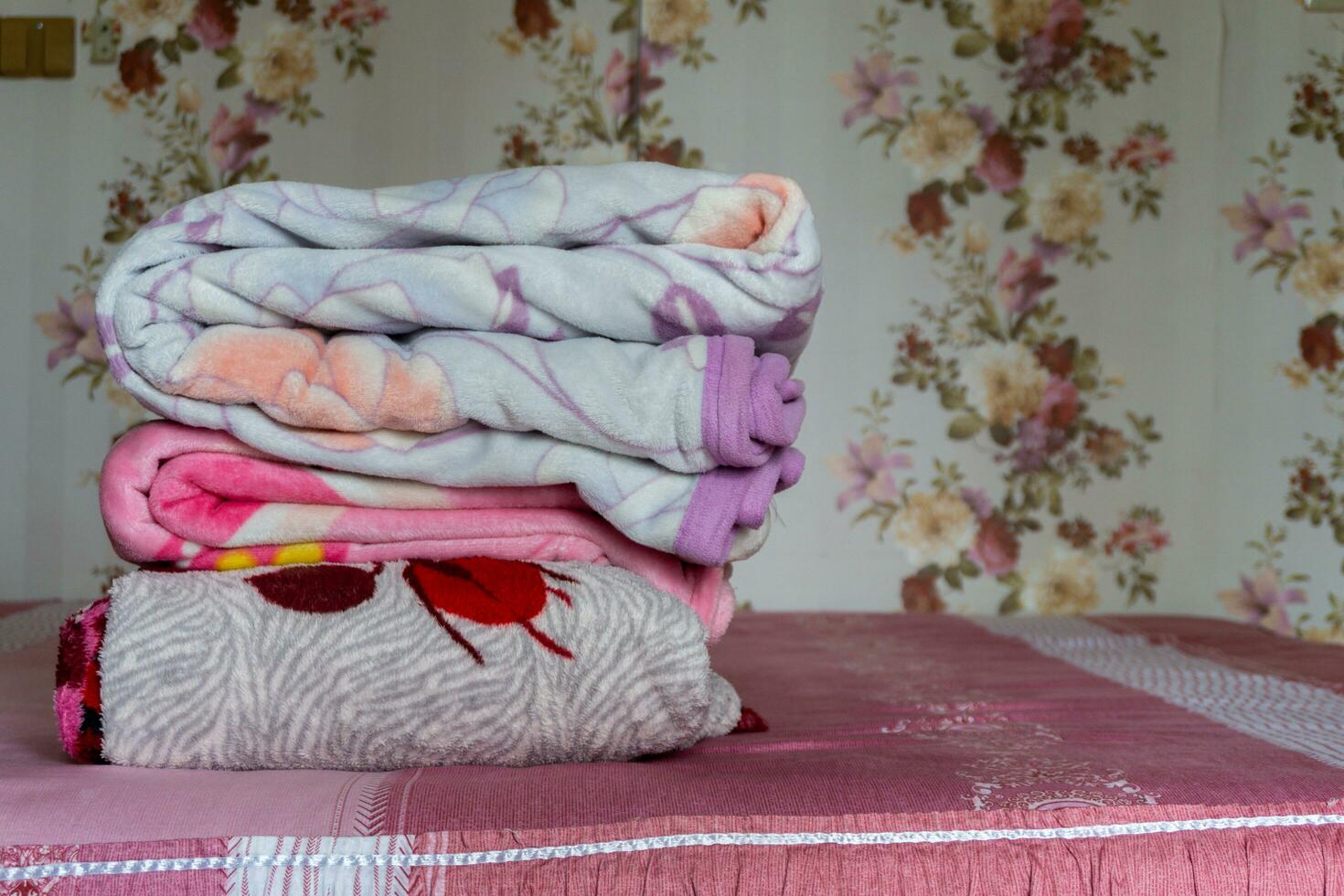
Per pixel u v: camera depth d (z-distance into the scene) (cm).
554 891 52
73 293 191
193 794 55
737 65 196
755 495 67
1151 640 137
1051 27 199
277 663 60
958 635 142
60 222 190
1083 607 202
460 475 68
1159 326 202
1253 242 202
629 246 69
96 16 190
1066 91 200
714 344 66
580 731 62
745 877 53
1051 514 201
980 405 200
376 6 192
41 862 50
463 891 52
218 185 191
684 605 64
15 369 191
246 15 191
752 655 124
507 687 61
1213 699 95
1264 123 201
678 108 195
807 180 197
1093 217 201
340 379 66
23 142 190
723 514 66
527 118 194
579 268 67
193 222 69
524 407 65
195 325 69
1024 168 200
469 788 57
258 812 54
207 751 60
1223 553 203
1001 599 201
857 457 198
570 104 194
